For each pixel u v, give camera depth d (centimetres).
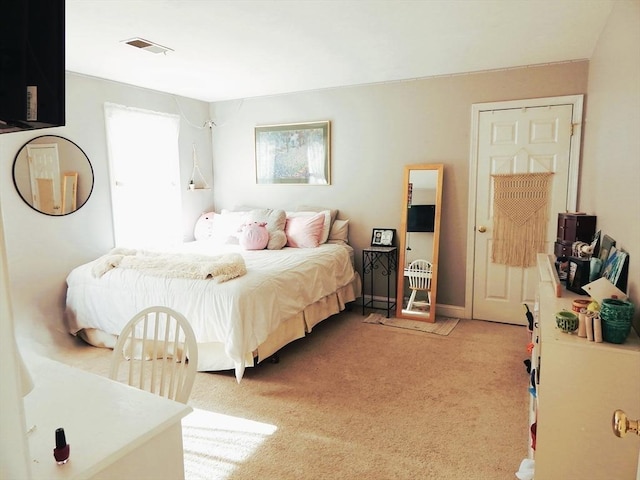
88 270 346
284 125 480
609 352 147
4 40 80
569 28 281
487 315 411
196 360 158
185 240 499
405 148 426
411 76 407
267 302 295
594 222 271
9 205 331
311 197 479
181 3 237
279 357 332
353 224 460
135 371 301
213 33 285
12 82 81
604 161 255
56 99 89
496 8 248
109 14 252
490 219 400
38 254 351
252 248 411
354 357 331
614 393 149
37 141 346
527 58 349
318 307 376
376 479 193
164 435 109
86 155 384
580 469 156
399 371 304
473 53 336
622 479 152
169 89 451
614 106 230
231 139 519
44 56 87
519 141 381
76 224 378
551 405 156
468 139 399
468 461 204
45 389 126
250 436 228
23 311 342
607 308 150
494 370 303
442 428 232
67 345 358
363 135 443
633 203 177
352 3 240
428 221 414
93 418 110
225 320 278
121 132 412
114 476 97
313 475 196
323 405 259
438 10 251
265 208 508
